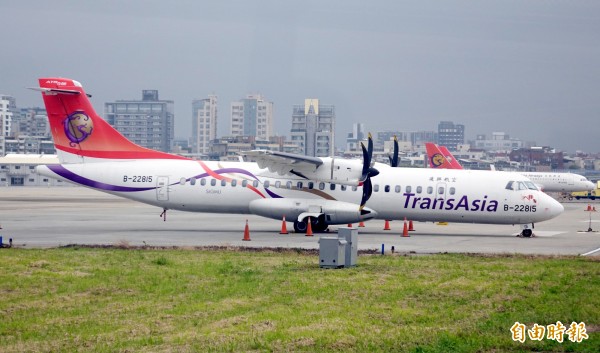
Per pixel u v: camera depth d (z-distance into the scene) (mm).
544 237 59688
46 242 51062
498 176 59844
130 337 23984
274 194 60188
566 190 144375
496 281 34250
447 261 41156
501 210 58844
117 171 61125
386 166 62469
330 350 22594
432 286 32875
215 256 42938
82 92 61125
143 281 33844
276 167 59375
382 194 59688
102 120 61812
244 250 46438
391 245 51438
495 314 27547
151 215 82812
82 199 123938
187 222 72188
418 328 25344
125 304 29016
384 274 36000
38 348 22719
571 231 66375
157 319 26453
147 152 62625
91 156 61781
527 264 40031
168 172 61219
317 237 56531
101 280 33938
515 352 22703
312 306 28688
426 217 60219
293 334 24234
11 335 24312
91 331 24719
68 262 38969
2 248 45438
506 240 56500
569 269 38125
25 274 34812
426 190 59438
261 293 31234
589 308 28469
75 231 60438
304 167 59344
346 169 58844
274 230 63062
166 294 31031
